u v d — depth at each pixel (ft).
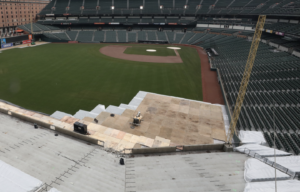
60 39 278.05
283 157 47.34
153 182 39.45
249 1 273.33
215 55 197.67
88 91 114.32
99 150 52.85
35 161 44.75
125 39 295.07
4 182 34.35
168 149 54.34
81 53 209.36
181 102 100.01
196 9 300.40
